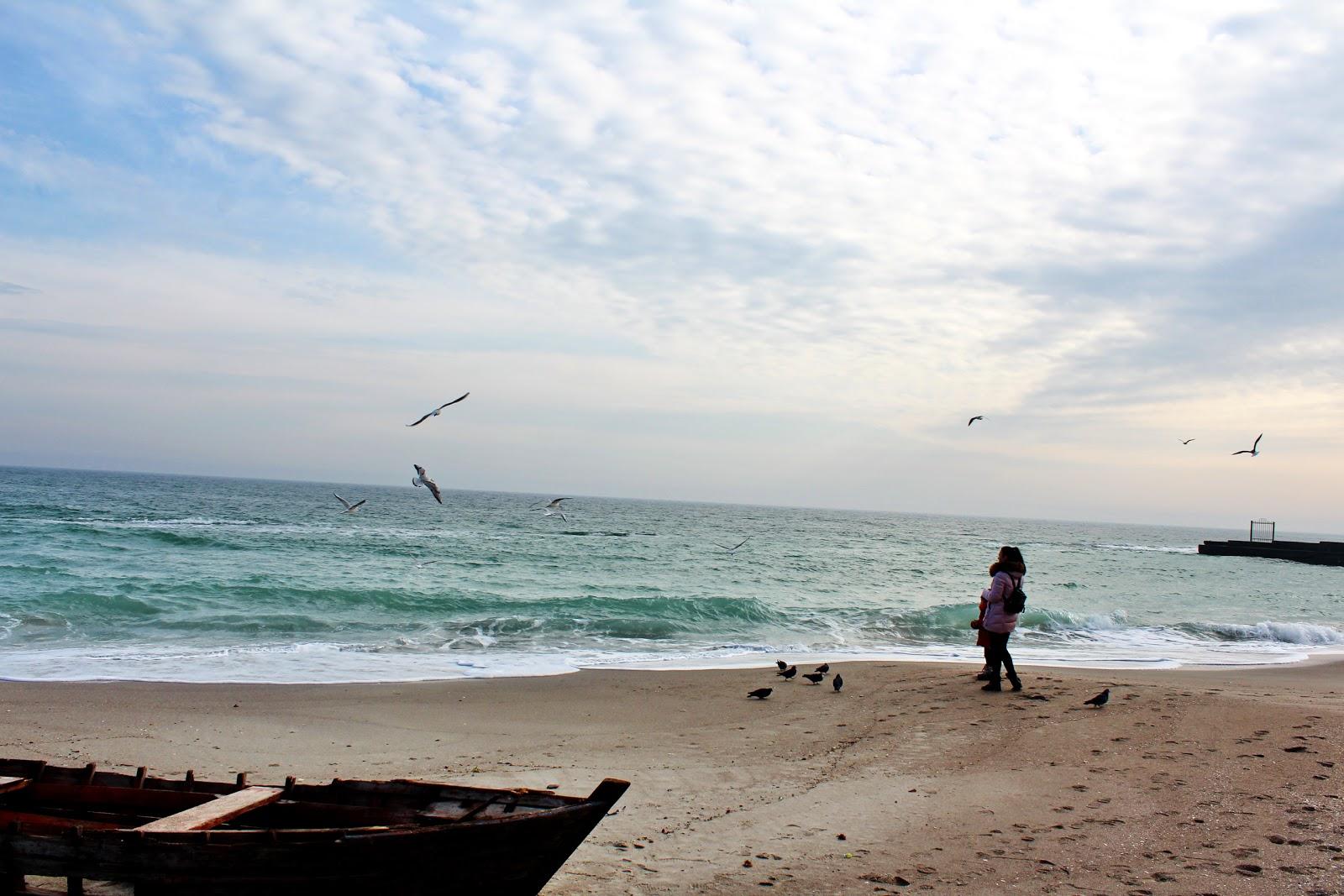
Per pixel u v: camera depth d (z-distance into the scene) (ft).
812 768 28.63
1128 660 59.06
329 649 53.98
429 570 105.50
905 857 20.33
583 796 25.22
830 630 70.79
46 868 15.94
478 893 16.70
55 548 105.40
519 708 38.29
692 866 19.63
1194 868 19.22
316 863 15.84
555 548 148.46
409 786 19.06
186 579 81.56
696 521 339.57
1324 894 17.65
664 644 61.00
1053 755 29.73
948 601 97.19
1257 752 29.71
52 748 29.86
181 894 15.90
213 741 31.53
